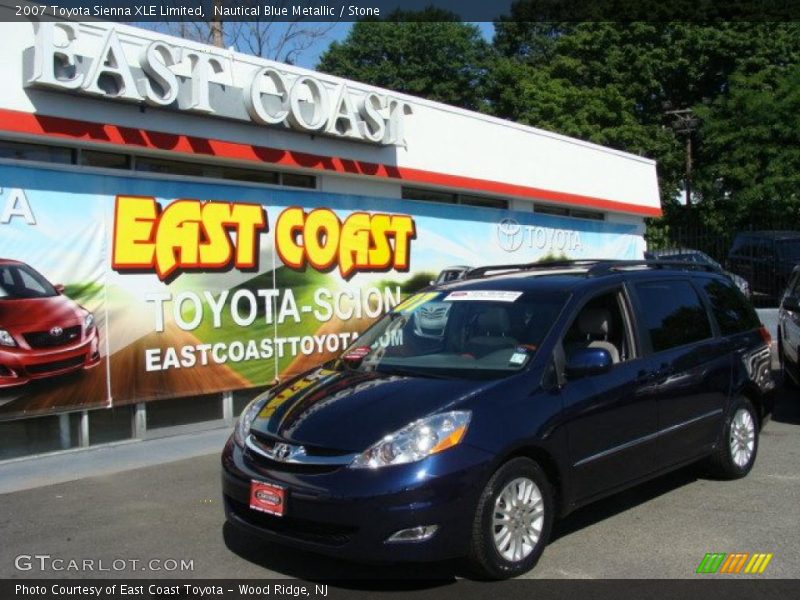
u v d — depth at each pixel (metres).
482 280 6.30
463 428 4.52
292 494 4.43
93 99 8.26
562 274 6.09
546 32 42.12
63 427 8.27
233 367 9.77
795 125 28.36
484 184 13.79
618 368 5.55
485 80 40.81
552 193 15.66
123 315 8.67
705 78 33.47
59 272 8.13
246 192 9.96
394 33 40.28
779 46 31.66
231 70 9.55
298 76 10.27
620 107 32.19
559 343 5.26
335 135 10.66
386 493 4.27
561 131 31.48
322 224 11.00
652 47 33.03
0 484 7.07
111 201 8.58
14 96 7.68
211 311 9.54
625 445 5.44
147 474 7.39
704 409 6.28
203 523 5.93
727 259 19.45
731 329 6.89
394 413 4.59
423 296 6.31
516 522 4.68
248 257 9.97
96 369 8.41
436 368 5.27
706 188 30.36
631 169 18.67
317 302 10.91
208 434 9.20
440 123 12.82
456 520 4.37
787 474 6.90
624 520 5.72
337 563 5.05
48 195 8.06
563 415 4.97
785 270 18.39
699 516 5.79
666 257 18.88
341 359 5.92
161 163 9.27
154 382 8.95
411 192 12.81
